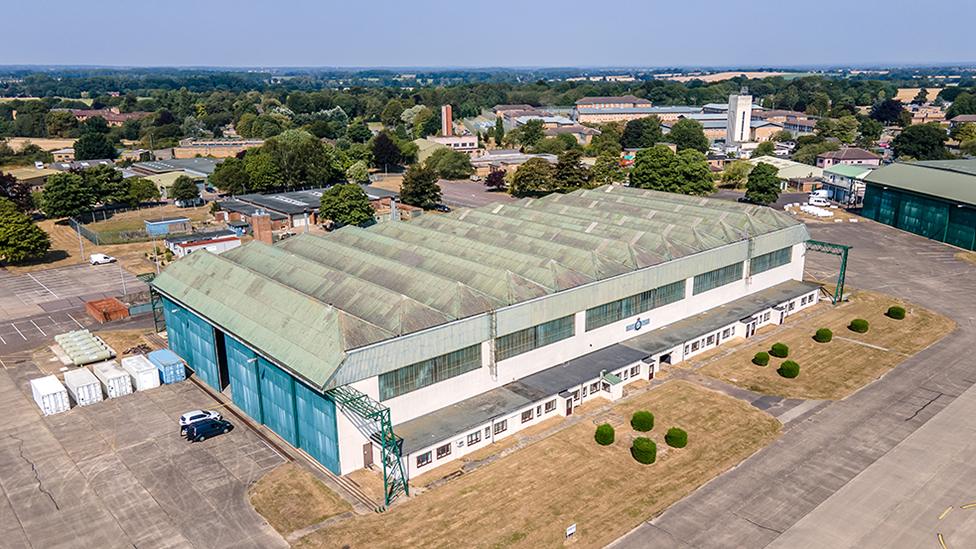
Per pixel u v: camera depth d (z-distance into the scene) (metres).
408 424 48.19
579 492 43.59
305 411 47.50
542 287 56.44
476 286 57.66
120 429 52.09
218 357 58.06
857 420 52.19
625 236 73.56
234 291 58.41
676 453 47.97
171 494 43.88
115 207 141.88
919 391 56.81
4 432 51.78
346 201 116.88
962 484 44.00
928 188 109.25
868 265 93.88
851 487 43.81
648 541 39.03
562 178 139.88
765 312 72.06
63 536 40.03
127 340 70.56
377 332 46.94
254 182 146.62
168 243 106.12
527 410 51.44
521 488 44.09
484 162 187.38
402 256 68.69
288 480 45.22
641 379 59.75
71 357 64.38
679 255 66.56
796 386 58.09
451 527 40.34
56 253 106.69
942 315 74.69
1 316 78.25
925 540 39.03
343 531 40.03
